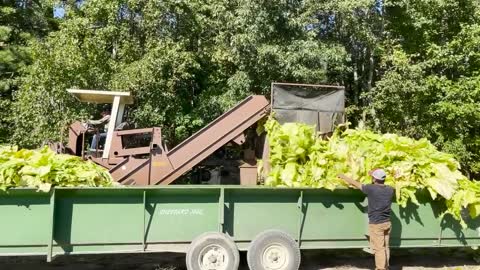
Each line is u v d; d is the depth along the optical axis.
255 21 14.71
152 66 14.51
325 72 15.39
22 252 6.57
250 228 7.21
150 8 15.34
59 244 6.66
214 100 15.98
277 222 7.32
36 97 13.73
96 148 9.23
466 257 9.04
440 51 15.46
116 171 8.34
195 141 8.83
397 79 15.22
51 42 14.52
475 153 15.71
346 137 8.27
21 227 6.54
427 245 7.82
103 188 6.65
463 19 16.11
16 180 6.46
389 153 7.75
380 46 17.12
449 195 7.45
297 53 14.67
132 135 8.90
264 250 7.07
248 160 9.55
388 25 18.20
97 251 6.79
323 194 7.52
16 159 6.75
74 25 14.71
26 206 6.56
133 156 8.60
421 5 16.42
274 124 8.45
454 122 15.26
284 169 7.62
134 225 6.87
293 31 15.12
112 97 9.52
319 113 9.27
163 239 6.95
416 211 7.77
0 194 6.48
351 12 16.33
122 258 8.55
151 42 15.15
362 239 7.69
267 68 15.05
